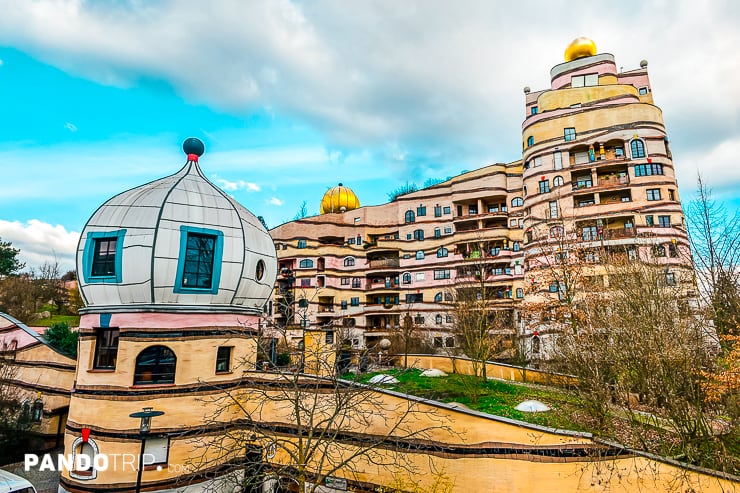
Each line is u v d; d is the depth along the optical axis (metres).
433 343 43.56
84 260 17.45
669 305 17.50
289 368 16.27
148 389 16.11
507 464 13.45
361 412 13.84
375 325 53.41
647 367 14.76
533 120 38.81
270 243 20.94
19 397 24.77
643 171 34.00
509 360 33.22
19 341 26.50
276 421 17.12
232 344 18.12
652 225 32.72
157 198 17.88
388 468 14.81
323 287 53.78
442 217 51.72
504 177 48.56
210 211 18.55
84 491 15.60
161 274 16.80
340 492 15.39
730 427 13.99
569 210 35.28
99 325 16.72
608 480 12.58
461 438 14.15
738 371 12.88
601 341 17.02
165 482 15.71
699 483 11.93
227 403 17.36
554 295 32.94
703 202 22.44
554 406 18.00
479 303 32.22
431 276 50.41
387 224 55.53
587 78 40.31
